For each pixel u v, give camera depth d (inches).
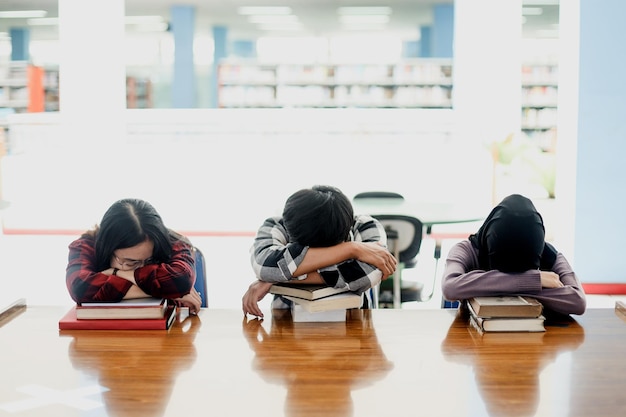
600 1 219.0
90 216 369.1
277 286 86.0
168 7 565.6
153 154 375.9
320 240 84.5
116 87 370.9
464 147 365.4
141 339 78.2
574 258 226.1
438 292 234.7
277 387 64.6
